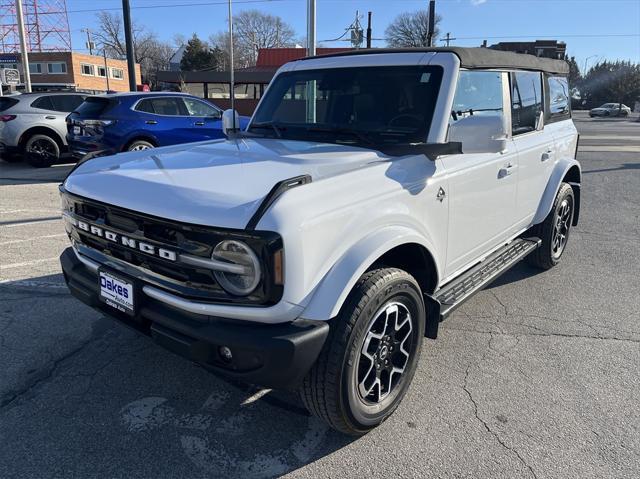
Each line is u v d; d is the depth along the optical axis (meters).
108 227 2.63
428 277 3.12
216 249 2.21
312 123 3.70
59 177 10.74
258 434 2.78
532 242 4.76
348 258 2.41
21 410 2.94
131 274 2.61
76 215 2.89
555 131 5.09
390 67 3.49
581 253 6.09
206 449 2.66
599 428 2.87
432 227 3.05
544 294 4.81
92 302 2.86
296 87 3.87
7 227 6.71
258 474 2.50
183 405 3.02
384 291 2.55
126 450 2.64
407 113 3.30
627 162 14.44
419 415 2.97
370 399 2.76
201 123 10.78
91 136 9.92
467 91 3.43
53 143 11.93
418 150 2.99
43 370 3.35
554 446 2.71
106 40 88.88
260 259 2.16
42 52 64.06
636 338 3.95
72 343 3.70
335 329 2.43
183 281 2.39
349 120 3.51
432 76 3.31
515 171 4.09
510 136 4.07
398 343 2.86
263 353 2.21
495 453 2.66
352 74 3.61
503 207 4.01
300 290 2.25
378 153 3.03
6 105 11.63
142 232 2.45
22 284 4.74
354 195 2.50
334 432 2.81
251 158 2.95
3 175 10.95
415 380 3.32
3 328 3.90
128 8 18.16
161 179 2.60
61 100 12.14
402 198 2.75
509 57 4.04
